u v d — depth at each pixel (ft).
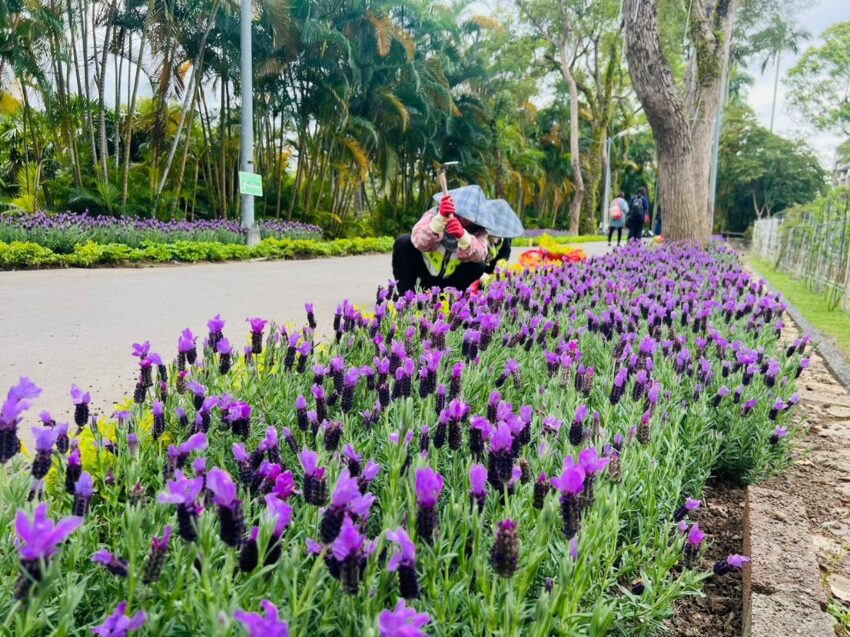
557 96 157.69
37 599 3.74
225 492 4.34
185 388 8.87
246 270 43.55
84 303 25.88
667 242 46.88
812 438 13.78
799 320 28.45
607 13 125.90
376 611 4.81
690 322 16.74
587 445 7.63
